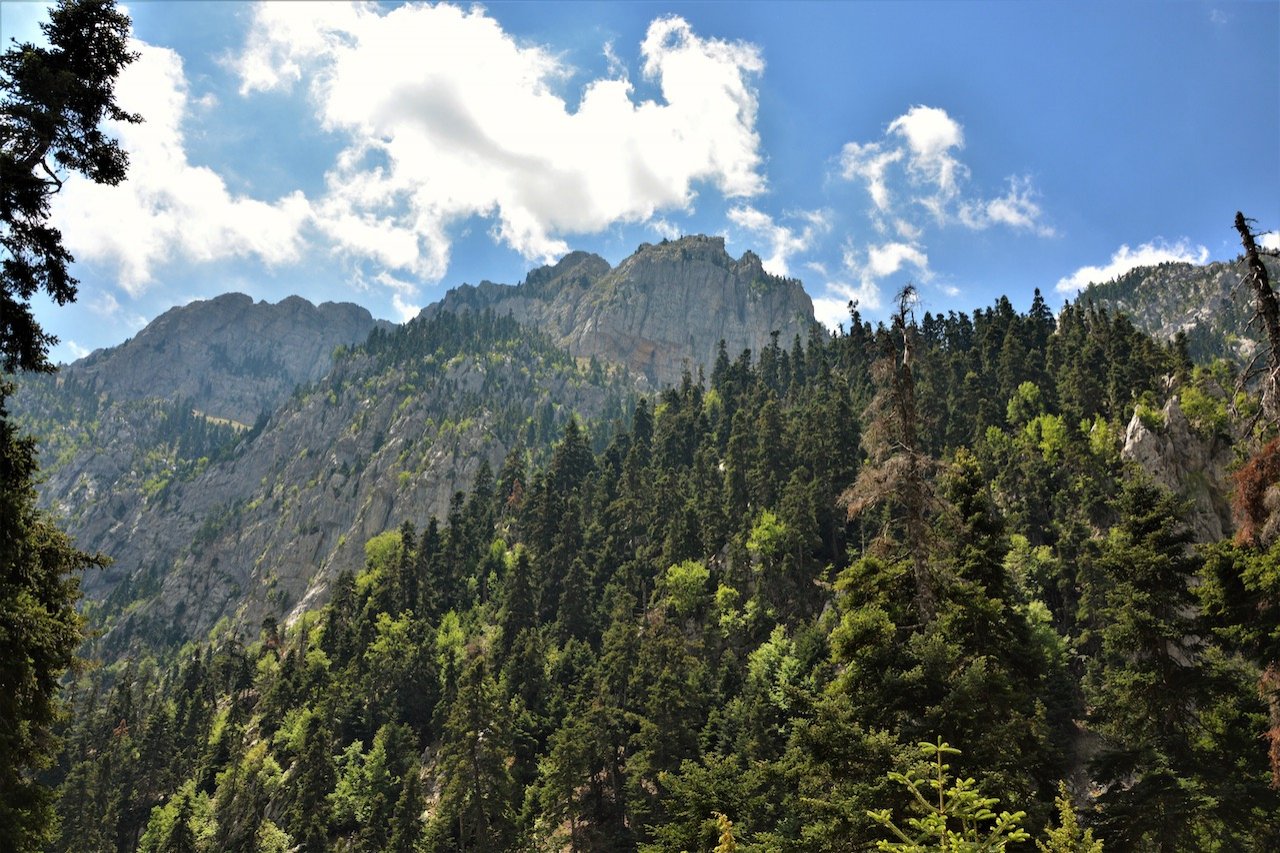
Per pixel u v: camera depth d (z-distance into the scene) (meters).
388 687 104.81
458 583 138.12
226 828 85.94
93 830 88.50
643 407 182.75
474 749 63.41
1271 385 21.80
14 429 19.19
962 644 24.22
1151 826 25.53
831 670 50.59
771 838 22.41
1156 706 28.23
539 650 90.06
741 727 58.22
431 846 63.69
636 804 57.12
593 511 140.50
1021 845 19.20
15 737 19.42
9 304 18.34
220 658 151.88
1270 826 25.69
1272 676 25.31
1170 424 86.81
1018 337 143.75
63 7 19.58
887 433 26.17
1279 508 22.50
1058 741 43.41
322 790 79.00
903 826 19.03
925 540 25.34
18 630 17.83
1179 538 29.64
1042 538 89.56
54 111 19.20
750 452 119.81
